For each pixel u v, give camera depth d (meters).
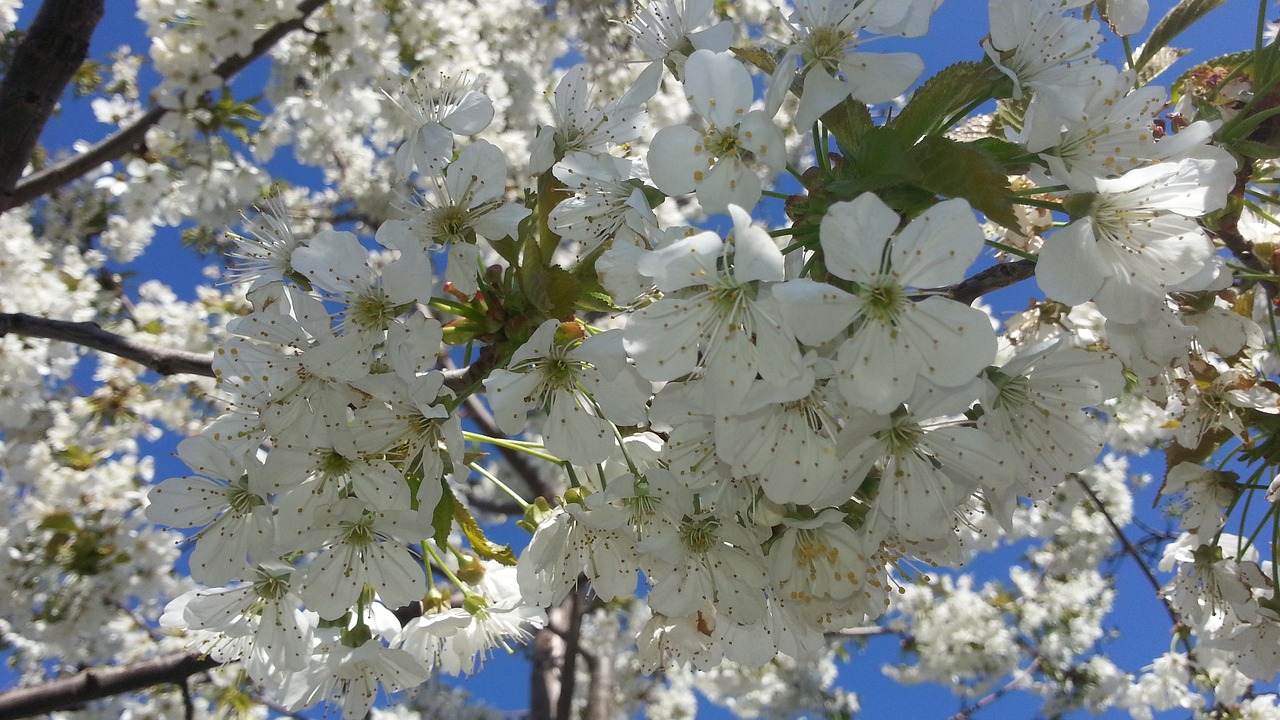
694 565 0.15
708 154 0.13
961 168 0.12
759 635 0.17
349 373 0.14
